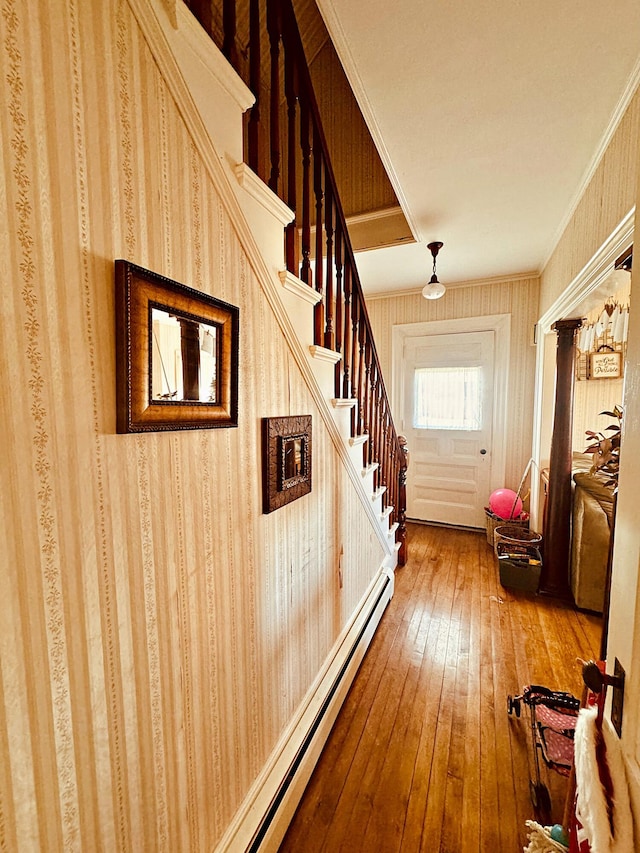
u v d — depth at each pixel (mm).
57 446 561
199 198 825
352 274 1912
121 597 674
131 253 664
